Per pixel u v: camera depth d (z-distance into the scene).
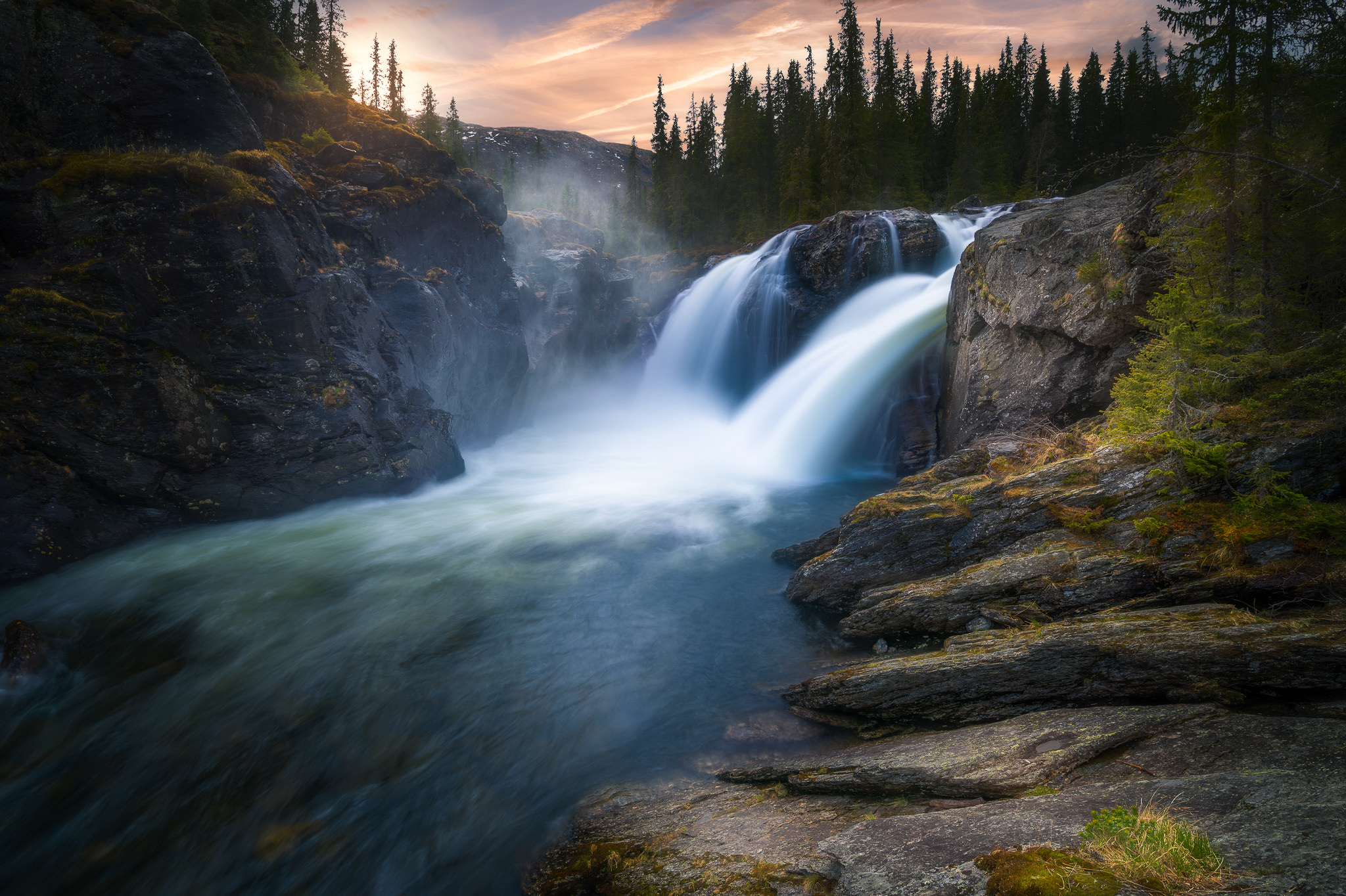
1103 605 9.09
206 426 15.77
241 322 16.59
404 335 21.59
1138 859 3.91
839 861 5.10
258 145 19.42
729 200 78.06
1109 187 18.14
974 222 34.12
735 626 12.12
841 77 61.59
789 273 36.50
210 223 16.14
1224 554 8.55
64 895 6.96
